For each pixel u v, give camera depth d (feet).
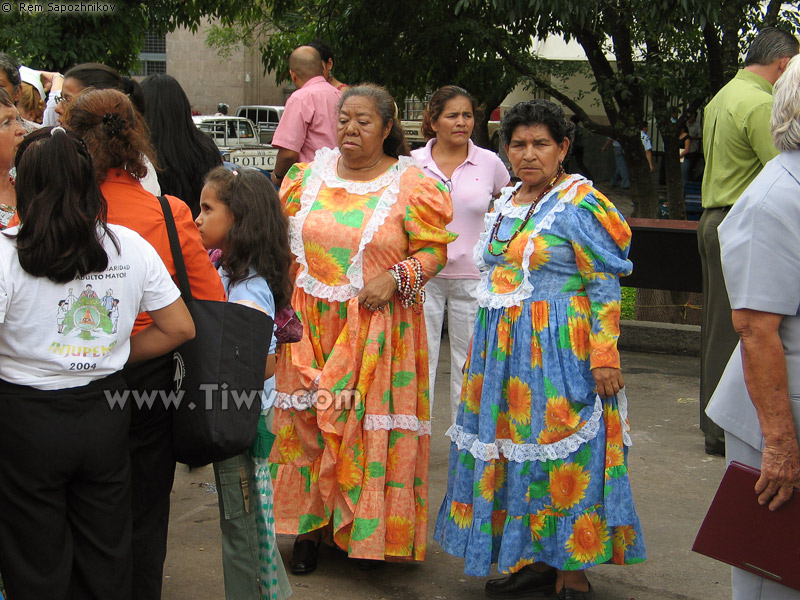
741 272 9.15
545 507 11.97
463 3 26.23
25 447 8.66
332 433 12.85
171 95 13.94
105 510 9.09
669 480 16.89
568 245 11.95
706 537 9.49
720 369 17.79
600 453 11.91
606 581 13.21
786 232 8.94
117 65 34.50
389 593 12.83
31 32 30.35
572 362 11.87
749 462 9.71
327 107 20.22
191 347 9.78
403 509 13.05
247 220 10.84
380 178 13.44
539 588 12.79
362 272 13.10
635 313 29.68
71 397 8.76
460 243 16.98
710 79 29.01
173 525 14.97
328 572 13.50
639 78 28.81
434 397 22.31
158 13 31.86
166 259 9.98
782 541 9.11
